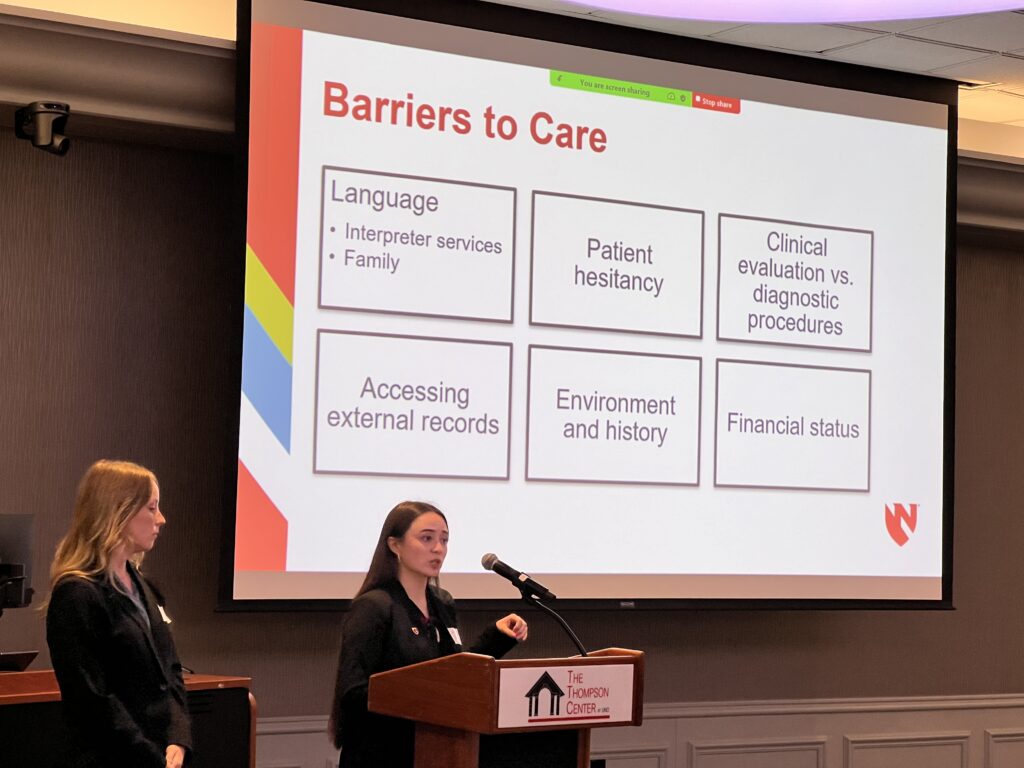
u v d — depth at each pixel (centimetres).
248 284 457
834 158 564
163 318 480
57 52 433
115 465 295
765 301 548
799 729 582
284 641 489
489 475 493
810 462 552
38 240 462
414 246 485
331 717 305
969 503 638
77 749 273
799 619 588
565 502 504
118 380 471
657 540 519
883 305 572
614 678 285
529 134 507
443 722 274
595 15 515
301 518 461
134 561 302
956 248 624
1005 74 580
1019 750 637
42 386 459
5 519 389
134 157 480
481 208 497
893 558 566
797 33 530
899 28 520
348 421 471
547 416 504
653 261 527
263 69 462
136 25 439
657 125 530
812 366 555
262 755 480
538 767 286
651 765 546
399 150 484
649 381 523
